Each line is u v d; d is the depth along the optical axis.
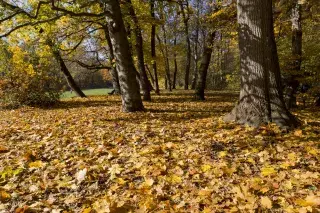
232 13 13.16
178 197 3.69
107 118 9.26
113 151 5.47
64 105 15.35
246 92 7.21
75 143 6.20
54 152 5.63
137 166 4.63
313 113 10.37
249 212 3.21
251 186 3.72
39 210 3.40
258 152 5.25
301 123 7.16
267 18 7.04
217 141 5.95
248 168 4.49
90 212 3.32
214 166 4.58
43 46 15.42
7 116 11.62
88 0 10.32
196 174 4.29
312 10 12.69
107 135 6.76
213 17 13.54
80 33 15.41
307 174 4.07
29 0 12.23
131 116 9.50
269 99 7.05
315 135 6.20
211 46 15.45
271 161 4.79
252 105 7.09
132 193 3.78
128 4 12.73
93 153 5.48
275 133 6.36
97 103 15.59
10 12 9.50
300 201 3.31
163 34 33.12
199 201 3.51
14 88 15.05
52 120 9.48
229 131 6.68
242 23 7.22
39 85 15.42
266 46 7.02
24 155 5.23
